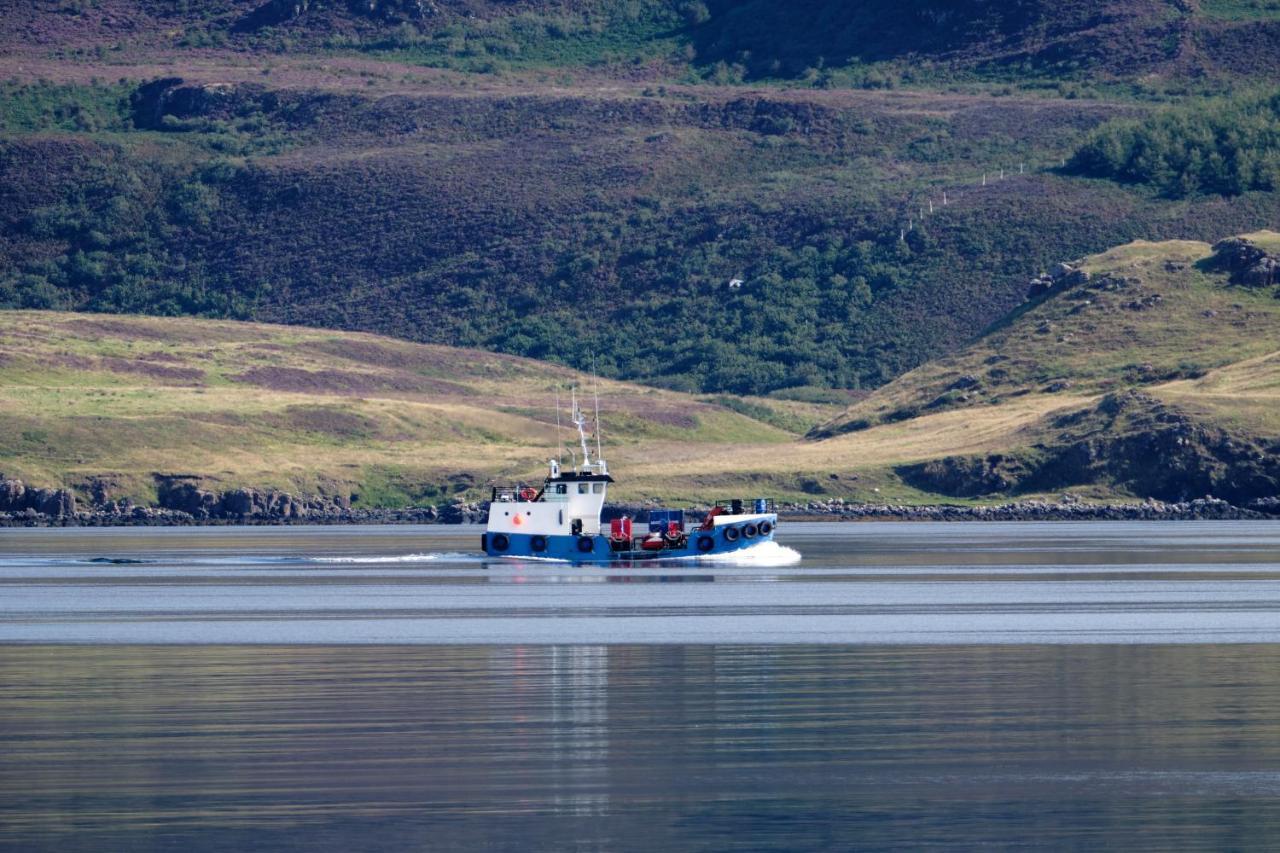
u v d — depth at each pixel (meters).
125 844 127.88
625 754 161.00
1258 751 161.12
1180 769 153.50
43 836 130.25
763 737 169.50
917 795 144.00
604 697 197.38
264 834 131.12
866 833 131.75
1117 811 138.25
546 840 129.62
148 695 199.62
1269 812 137.75
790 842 129.12
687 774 152.12
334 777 150.75
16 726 176.50
